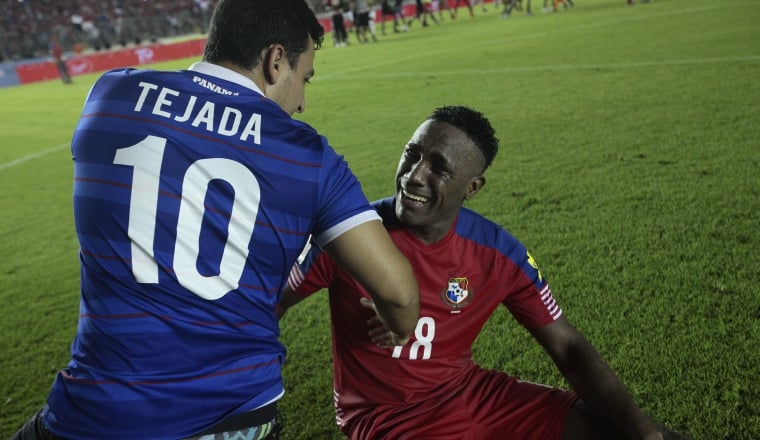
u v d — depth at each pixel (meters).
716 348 2.61
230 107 1.23
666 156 5.07
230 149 1.20
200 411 1.24
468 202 4.64
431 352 1.75
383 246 1.27
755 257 3.31
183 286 1.19
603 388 1.71
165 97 1.23
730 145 5.11
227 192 1.19
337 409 1.91
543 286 1.77
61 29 27.20
